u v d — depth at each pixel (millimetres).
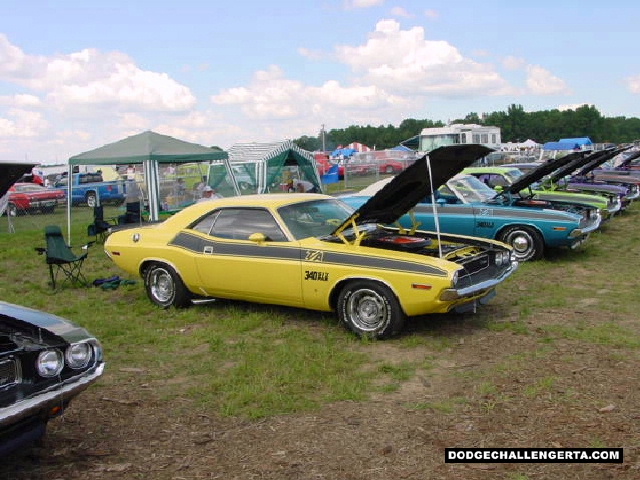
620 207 14859
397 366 5328
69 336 3695
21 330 3736
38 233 16984
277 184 21266
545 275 9016
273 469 3605
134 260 7617
